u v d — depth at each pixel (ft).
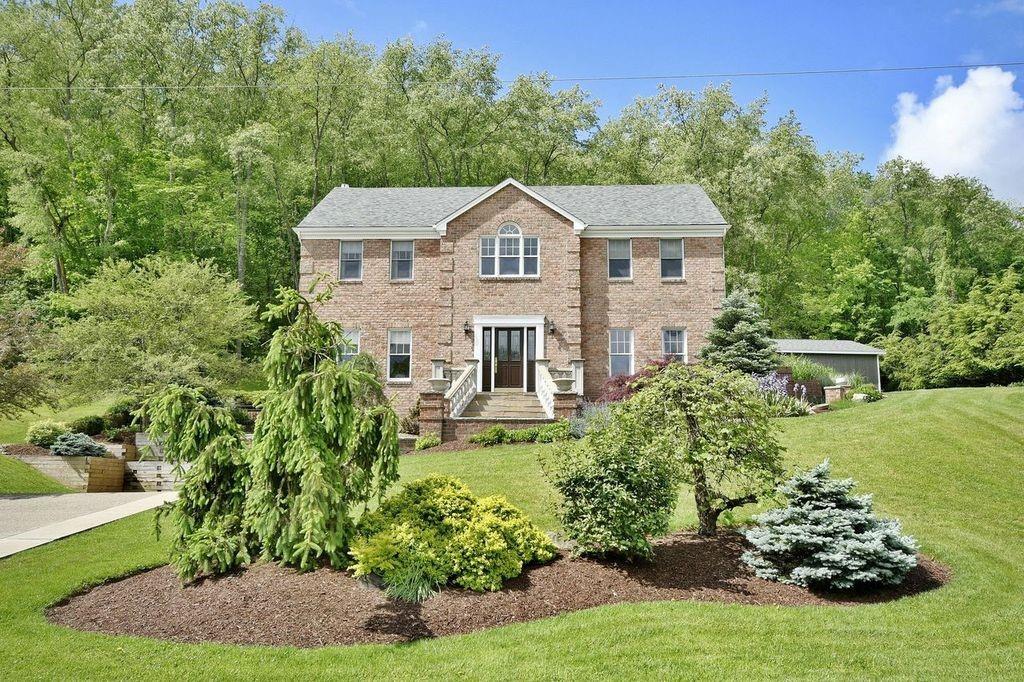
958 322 129.80
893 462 49.73
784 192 145.48
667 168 141.79
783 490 32.40
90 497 55.72
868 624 24.85
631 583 28.40
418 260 91.81
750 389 34.01
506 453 57.67
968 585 29.76
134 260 126.31
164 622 24.23
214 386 83.71
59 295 104.94
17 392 65.05
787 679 20.13
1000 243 164.14
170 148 128.47
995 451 51.42
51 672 20.29
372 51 156.35
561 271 88.94
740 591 28.19
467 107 143.74
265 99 138.31
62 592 27.81
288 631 23.24
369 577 26.40
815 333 172.65
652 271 90.22
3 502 52.90
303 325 30.22
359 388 29.14
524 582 27.76
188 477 29.04
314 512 25.16
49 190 123.85
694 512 40.11
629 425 31.55
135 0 136.98
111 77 137.18
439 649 22.04
